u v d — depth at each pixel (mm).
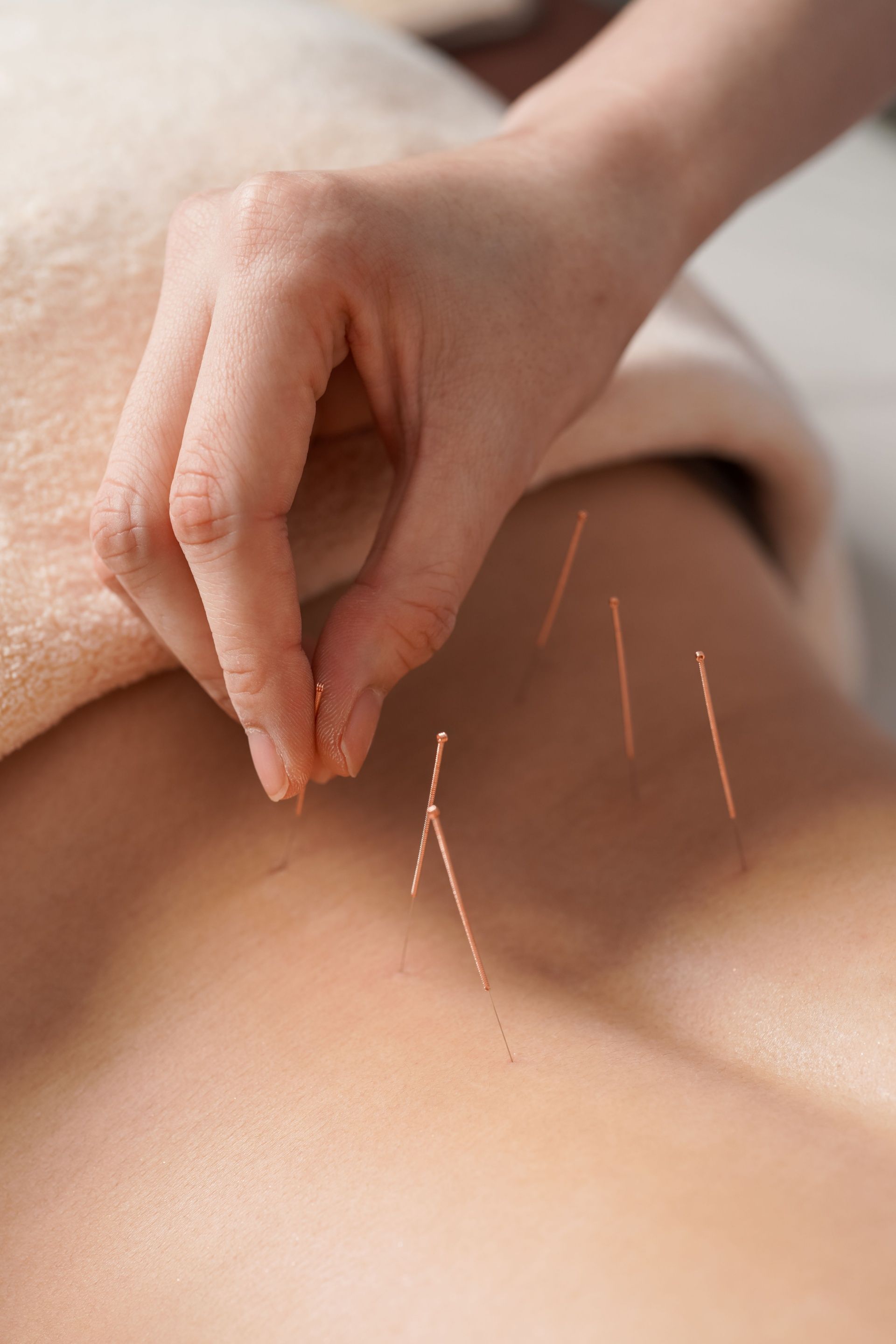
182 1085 402
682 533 647
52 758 500
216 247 425
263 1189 353
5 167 580
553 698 551
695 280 826
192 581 418
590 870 479
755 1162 310
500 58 1541
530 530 625
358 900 467
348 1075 386
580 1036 391
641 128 550
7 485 502
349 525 541
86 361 535
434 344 438
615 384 625
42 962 450
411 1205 325
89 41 675
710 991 425
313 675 417
